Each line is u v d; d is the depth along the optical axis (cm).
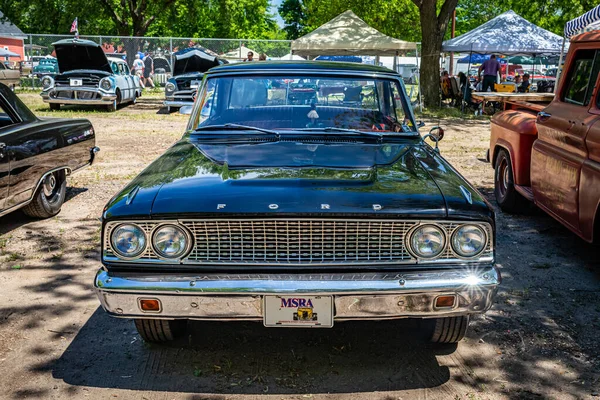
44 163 563
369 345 345
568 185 469
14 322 373
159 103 2036
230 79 424
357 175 311
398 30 3731
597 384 307
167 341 345
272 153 349
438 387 302
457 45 1917
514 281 449
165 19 2977
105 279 278
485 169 906
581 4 2280
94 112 1655
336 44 1816
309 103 419
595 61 463
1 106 538
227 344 344
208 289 271
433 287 274
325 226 277
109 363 324
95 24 3025
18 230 567
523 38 1912
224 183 297
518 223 607
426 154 367
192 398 291
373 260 281
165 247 278
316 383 304
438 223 280
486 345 347
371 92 423
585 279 455
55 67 2520
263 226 277
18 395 292
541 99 734
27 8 2655
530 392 299
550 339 356
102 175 830
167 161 346
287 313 275
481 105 1748
